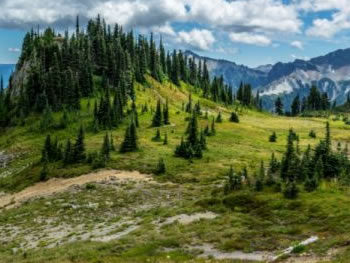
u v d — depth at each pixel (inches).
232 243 1401.3
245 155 4490.7
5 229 2362.2
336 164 2677.2
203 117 7465.6
